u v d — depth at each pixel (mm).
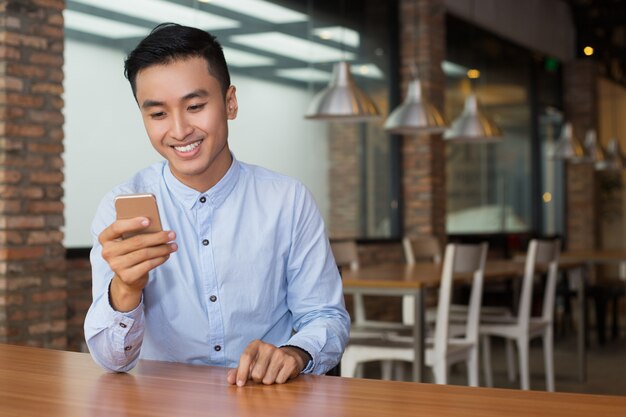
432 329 5309
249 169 1791
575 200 11391
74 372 1505
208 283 1713
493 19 9156
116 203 1403
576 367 6434
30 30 4133
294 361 1437
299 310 1812
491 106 9469
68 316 4500
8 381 1413
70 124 4602
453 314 5543
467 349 4266
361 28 7262
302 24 6535
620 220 12016
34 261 4133
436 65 7695
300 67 6504
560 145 8414
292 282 1817
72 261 4535
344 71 4918
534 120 10656
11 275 4031
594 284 7738
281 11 6316
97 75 4750
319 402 1229
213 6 5617
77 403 1232
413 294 3994
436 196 7660
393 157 7645
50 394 1301
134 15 4988
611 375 6102
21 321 4062
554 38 10914
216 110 1548
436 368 4039
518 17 9820
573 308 10469
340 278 1853
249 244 1741
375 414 1140
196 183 1696
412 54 7625
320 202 6707
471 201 9055
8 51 4027
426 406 1185
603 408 1157
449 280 4035
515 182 10102
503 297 8102
